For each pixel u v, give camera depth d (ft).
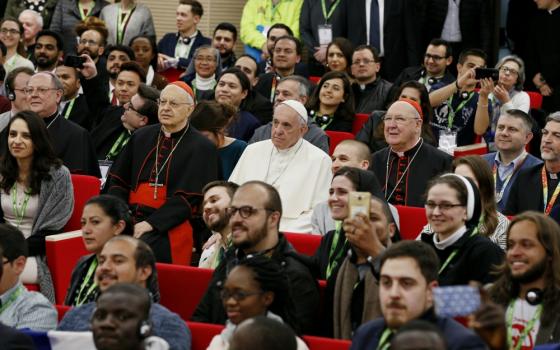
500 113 79.05
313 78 91.30
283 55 88.84
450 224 45.83
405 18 96.27
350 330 43.65
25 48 97.25
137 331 36.45
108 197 50.70
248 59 88.74
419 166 65.21
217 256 53.06
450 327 35.50
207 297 46.14
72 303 49.78
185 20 99.76
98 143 75.92
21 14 98.22
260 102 80.48
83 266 50.52
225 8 110.83
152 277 45.21
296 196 63.00
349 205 43.11
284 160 64.03
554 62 93.86
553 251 42.14
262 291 39.96
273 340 32.55
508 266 42.86
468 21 96.68
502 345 32.24
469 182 46.60
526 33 96.22
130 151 64.03
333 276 45.09
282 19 101.96
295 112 63.67
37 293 47.37
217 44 97.45
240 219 45.32
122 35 101.71
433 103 79.00
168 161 62.90
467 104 78.48
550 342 41.55
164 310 41.91
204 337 41.86
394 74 96.63
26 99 70.18
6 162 59.11
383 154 66.54
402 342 29.71
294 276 44.57
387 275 36.70
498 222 53.67
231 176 64.90
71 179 61.11
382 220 44.16
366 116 79.51
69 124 69.00
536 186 61.98
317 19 97.81
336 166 60.03
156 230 60.39
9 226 47.09
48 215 58.85
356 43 96.73
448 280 45.34
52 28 102.78
